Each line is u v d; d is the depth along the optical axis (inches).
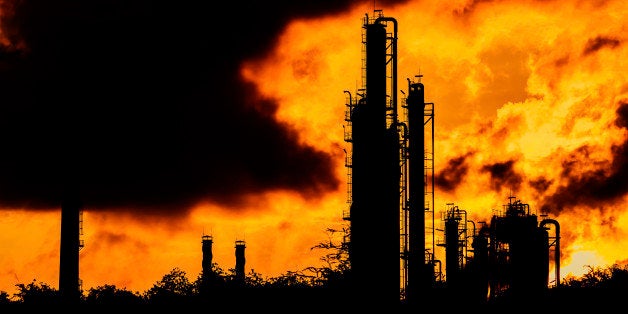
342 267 4042.8
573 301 4714.6
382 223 3922.2
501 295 5531.5
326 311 4001.0
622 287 4665.4
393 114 4052.7
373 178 3949.3
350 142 4156.0
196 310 4530.0
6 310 4911.4
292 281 4227.4
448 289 4896.7
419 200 4463.6
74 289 5378.9
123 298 4918.8
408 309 4343.0
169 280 4918.8
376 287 3897.6
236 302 4379.9
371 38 4013.3
